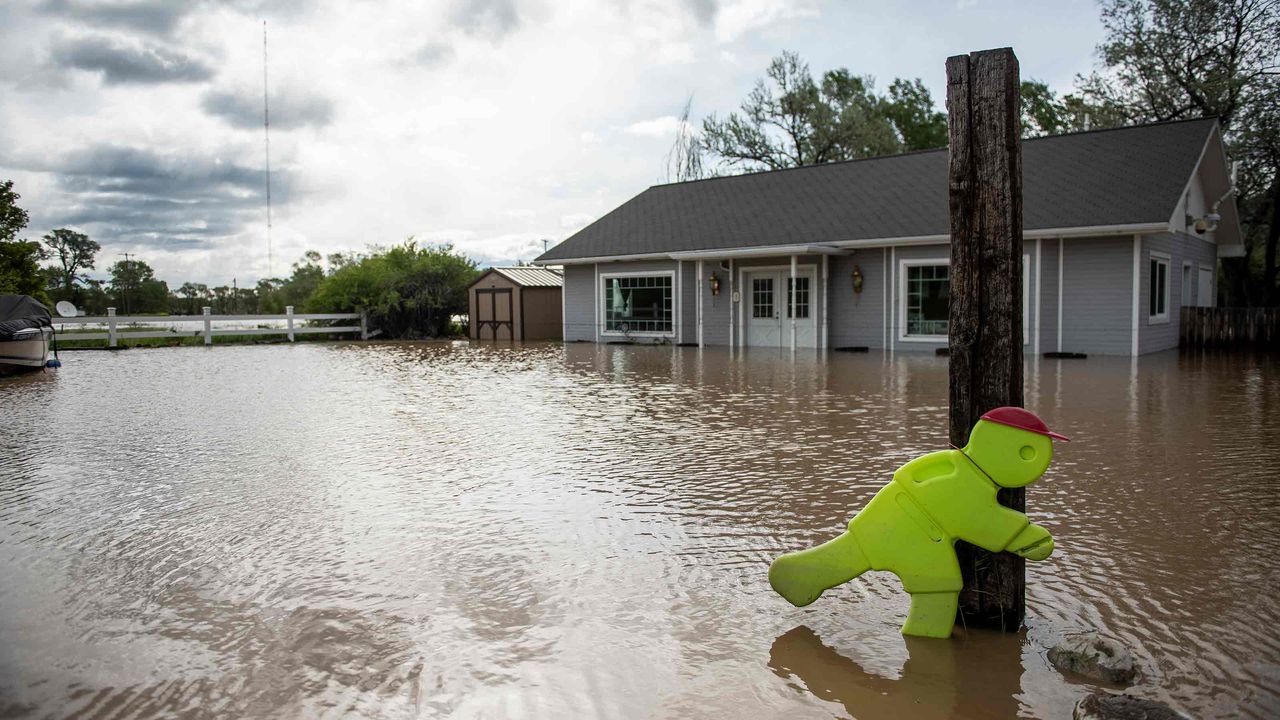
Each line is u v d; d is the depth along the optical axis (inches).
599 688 107.5
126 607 137.5
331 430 315.6
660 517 187.3
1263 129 863.1
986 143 119.5
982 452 117.0
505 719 100.0
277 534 177.6
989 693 105.3
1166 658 113.3
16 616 134.0
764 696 105.2
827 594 140.2
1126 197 598.2
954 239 123.0
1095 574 146.0
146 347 909.2
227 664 115.9
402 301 1053.2
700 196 914.1
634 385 462.6
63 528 184.2
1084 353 609.6
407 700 105.1
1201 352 639.1
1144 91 975.6
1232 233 810.2
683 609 133.7
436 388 463.5
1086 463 235.9
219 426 328.2
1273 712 98.3
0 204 812.6
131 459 261.3
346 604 137.4
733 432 297.7
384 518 188.9
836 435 288.0
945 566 120.0
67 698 106.7
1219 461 237.1
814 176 851.4
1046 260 619.2
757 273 782.5
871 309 710.5
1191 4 887.7
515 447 275.7
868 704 103.0
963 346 122.7
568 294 924.6
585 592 141.4
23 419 353.1
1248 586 138.9
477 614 132.3
